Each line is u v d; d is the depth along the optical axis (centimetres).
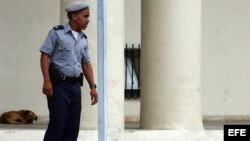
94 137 1386
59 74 1116
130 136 1418
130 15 2041
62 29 1127
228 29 2080
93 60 1401
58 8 1998
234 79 2077
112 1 1434
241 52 2078
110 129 1422
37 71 1986
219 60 2077
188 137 1454
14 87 1981
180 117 1468
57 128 1110
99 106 1004
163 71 1472
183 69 1471
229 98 2077
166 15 1471
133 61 2039
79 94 1130
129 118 2030
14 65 1983
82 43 1133
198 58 1489
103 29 1002
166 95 1471
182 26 1470
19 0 1986
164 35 1471
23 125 1731
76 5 1127
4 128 1509
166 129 1467
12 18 1983
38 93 1986
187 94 1473
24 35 1986
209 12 2070
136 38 2044
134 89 2031
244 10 2084
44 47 1120
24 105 1984
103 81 1002
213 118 2072
